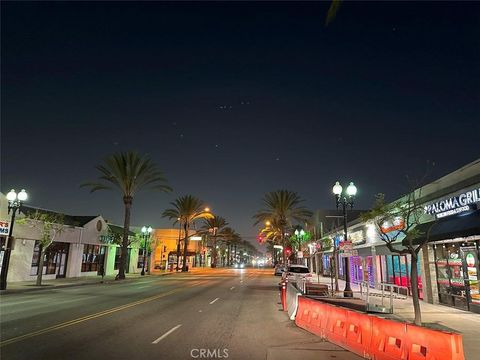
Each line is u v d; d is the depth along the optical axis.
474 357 8.52
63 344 9.55
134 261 60.06
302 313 12.64
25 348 9.08
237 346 9.63
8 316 14.16
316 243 52.47
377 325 8.38
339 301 20.27
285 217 60.19
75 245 41.84
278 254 103.75
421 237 18.69
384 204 13.82
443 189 17.78
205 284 33.94
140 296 22.44
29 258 34.28
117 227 57.00
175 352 8.90
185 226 70.62
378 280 29.53
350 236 37.34
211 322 13.28
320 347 9.55
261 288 29.48
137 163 42.94
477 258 15.95
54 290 26.97
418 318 11.72
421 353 7.05
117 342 9.88
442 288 18.95
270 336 10.95
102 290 26.98
